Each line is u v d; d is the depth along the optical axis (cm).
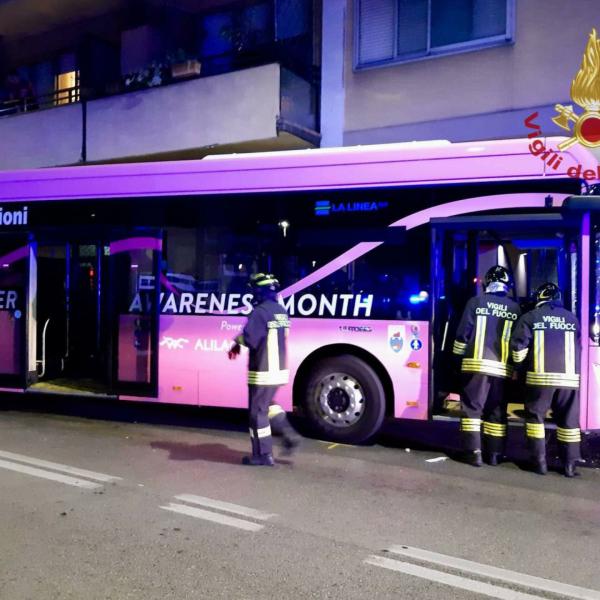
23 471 613
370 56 1289
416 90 1234
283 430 659
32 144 1502
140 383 811
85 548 434
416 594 373
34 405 979
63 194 844
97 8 1614
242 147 1312
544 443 629
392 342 706
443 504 533
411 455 695
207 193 777
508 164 665
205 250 784
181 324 792
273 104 1207
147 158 1405
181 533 461
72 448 707
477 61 1170
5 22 1711
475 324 643
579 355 619
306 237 741
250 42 1471
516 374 664
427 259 695
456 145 687
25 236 873
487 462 661
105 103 1398
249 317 634
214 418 880
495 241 755
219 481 588
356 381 720
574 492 571
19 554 425
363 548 438
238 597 368
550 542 454
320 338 730
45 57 1781
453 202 688
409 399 700
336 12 1315
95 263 956
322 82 1335
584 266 641
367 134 1289
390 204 711
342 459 674
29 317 880
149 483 580
